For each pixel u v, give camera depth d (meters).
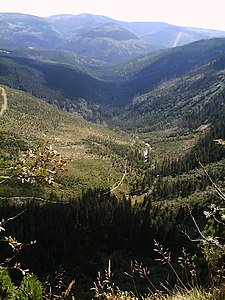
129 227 81.62
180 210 79.31
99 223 85.62
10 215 87.56
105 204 97.94
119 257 77.38
